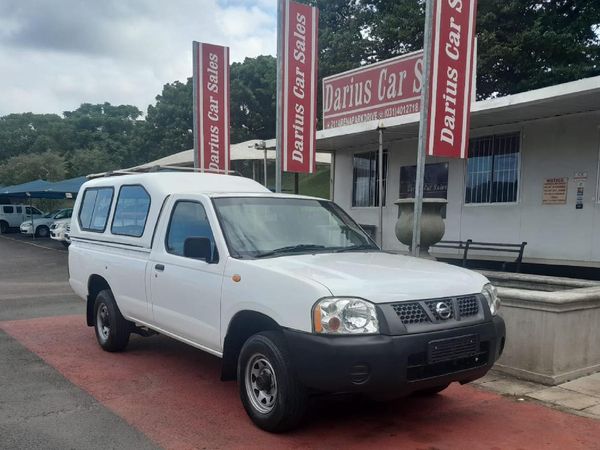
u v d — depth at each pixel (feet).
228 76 38.96
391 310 12.80
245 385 14.75
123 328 21.62
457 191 39.47
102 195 23.53
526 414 15.83
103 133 261.03
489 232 37.35
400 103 39.88
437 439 14.03
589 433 14.51
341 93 46.32
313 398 14.11
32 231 106.93
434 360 12.94
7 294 39.22
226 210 17.03
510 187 36.22
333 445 13.57
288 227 17.52
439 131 23.38
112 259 21.25
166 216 18.70
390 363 12.38
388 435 14.25
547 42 67.41
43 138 249.96
